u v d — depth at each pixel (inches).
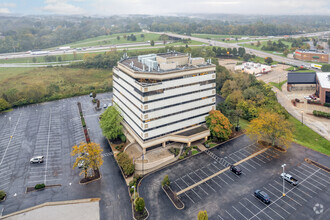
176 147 3533.5
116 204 2610.7
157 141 3417.8
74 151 2910.9
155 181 2925.7
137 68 3484.3
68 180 2989.7
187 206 2541.8
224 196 2659.9
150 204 2578.7
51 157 3474.4
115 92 4256.9
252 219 2359.7
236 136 3878.0
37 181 2972.4
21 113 5059.1
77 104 5492.1
